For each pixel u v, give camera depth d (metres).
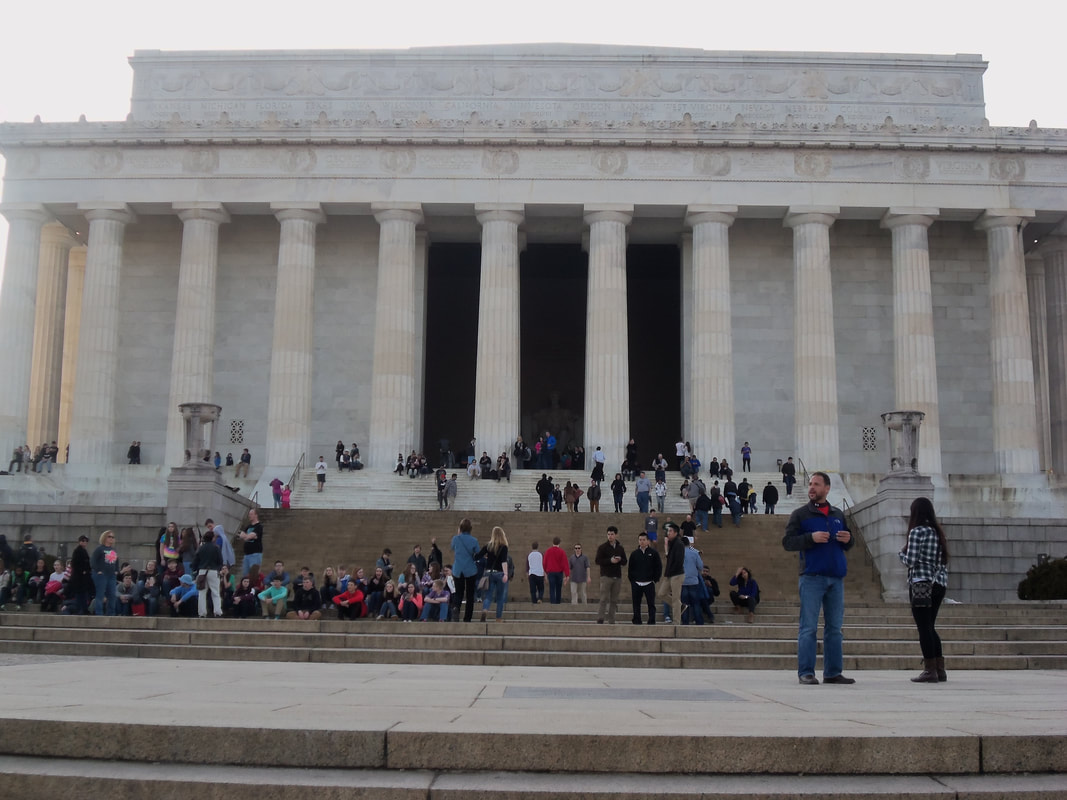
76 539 41.47
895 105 61.94
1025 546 41.28
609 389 54.66
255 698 11.34
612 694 12.60
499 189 56.06
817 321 55.56
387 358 55.44
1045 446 61.03
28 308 56.38
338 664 20.45
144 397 59.91
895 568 38.31
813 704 11.45
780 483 53.31
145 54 62.53
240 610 30.50
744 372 59.84
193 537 33.06
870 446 59.38
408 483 52.19
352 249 60.69
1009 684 15.40
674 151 56.34
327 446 59.41
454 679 15.50
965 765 8.55
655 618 29.47
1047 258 60.19
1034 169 56.34
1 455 54.88
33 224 56.84
